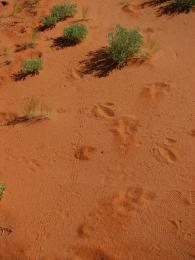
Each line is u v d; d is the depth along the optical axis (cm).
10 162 262
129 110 282
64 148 265
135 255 207
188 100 281
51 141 270
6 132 282
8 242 219
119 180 241
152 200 229
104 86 304
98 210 227
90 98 297
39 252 214
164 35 343
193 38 333
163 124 268
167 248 208
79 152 260
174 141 257
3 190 243
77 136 271
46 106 296
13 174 254
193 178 236
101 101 293
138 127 269
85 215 226
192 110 274
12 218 230
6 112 297
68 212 229
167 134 262
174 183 235
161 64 314
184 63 312
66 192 239
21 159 262
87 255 209
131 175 243
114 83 305
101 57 331
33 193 241
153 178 239
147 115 276
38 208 233
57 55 342
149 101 286
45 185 245
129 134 266
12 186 247
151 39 340
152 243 211
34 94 308
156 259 204
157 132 264
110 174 245
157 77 304
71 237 218
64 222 225
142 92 293
